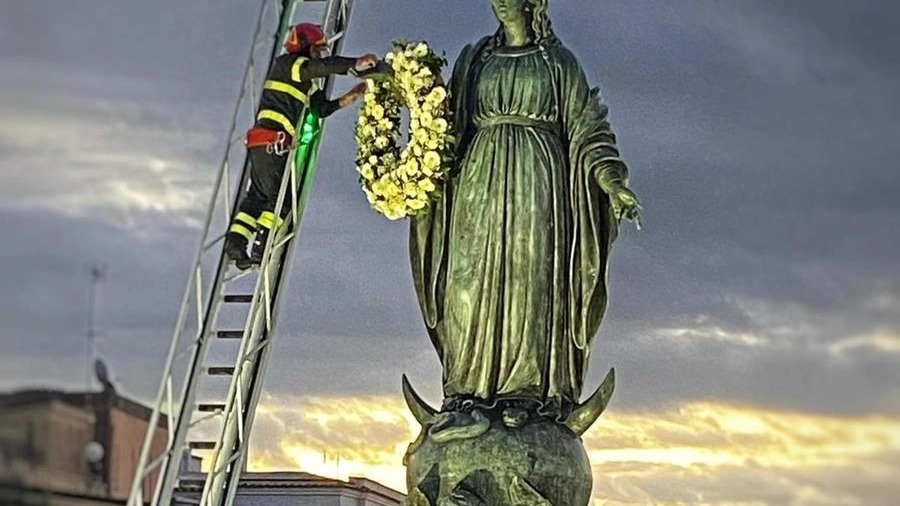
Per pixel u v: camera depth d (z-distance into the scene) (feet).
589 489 51.85
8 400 61.57
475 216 52.75
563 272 52.75
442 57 53.52
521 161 52.70
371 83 53.36
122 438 63.46
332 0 55.01
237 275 51.75
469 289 52.65
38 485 61.16
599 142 52.85
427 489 50.90
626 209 52.11
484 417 50.98
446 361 53.42
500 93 53.06
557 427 51.47
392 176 52.65
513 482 50.24
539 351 52.49
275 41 52.95
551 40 53.98
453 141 52.80
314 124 53.21
